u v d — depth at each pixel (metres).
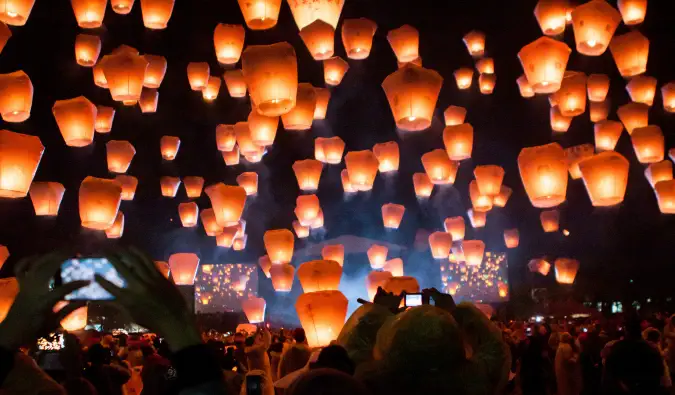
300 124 7.40
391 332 2.27
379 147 11.48
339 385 1.74
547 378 7.96
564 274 16.72
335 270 7.61
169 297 1.41
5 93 6.27
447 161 10.49
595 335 8.23
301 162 11.23
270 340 10.32
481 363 2.42
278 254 11.00
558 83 6.60
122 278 1.39
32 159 5.70
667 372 6.46
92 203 7.10
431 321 2.23
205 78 10.81
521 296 21.28
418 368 2.19
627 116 9.45
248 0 5.93
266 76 5.37
